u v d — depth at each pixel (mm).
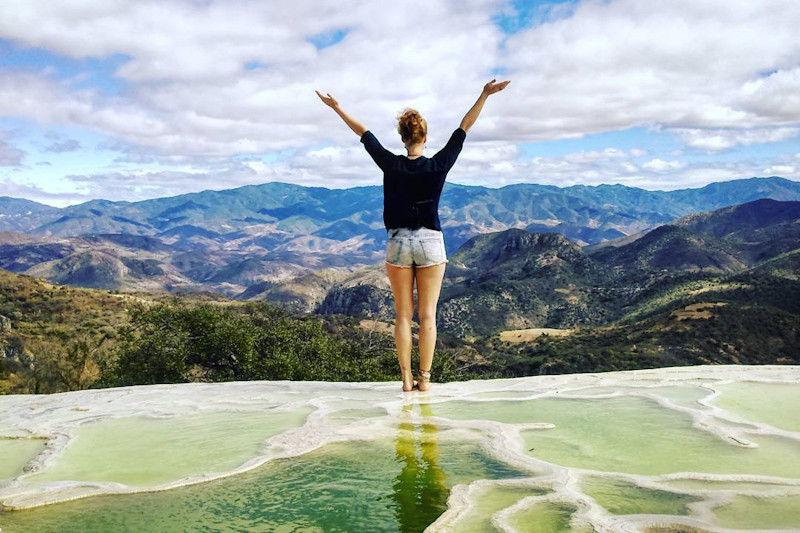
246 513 2732
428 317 5625
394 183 5242
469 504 2713
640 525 2395
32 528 2584
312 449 3783
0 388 36969
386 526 2555
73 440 4176
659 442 3803
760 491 2832
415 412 4859
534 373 106500
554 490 2883
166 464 3553
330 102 5359
